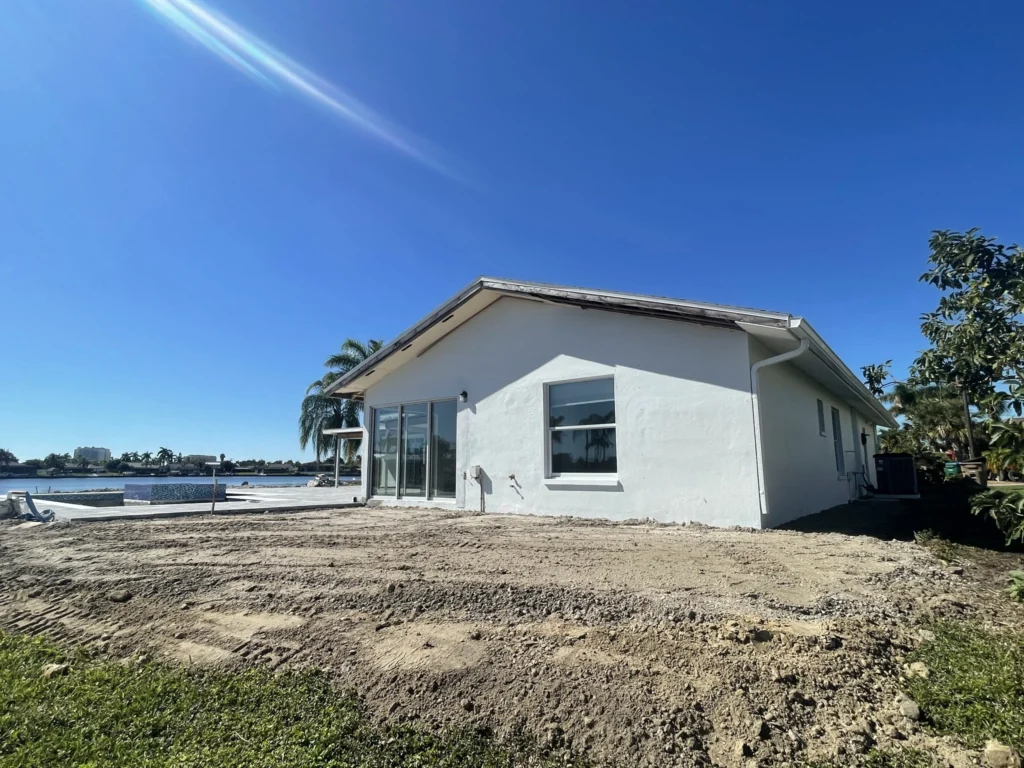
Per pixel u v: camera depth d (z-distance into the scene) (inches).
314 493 844.6
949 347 338.6
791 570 199.6
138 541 301.6
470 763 100.8
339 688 129.5
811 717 103.1
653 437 356.5
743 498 316.8
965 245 327.0
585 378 395.9
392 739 109.0
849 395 567.8
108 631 176.4
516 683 121.3
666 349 356.5
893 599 164.7
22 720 120.4
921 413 1505.9
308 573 214.4
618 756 99.3
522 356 436.5
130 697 130.2
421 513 440.5
